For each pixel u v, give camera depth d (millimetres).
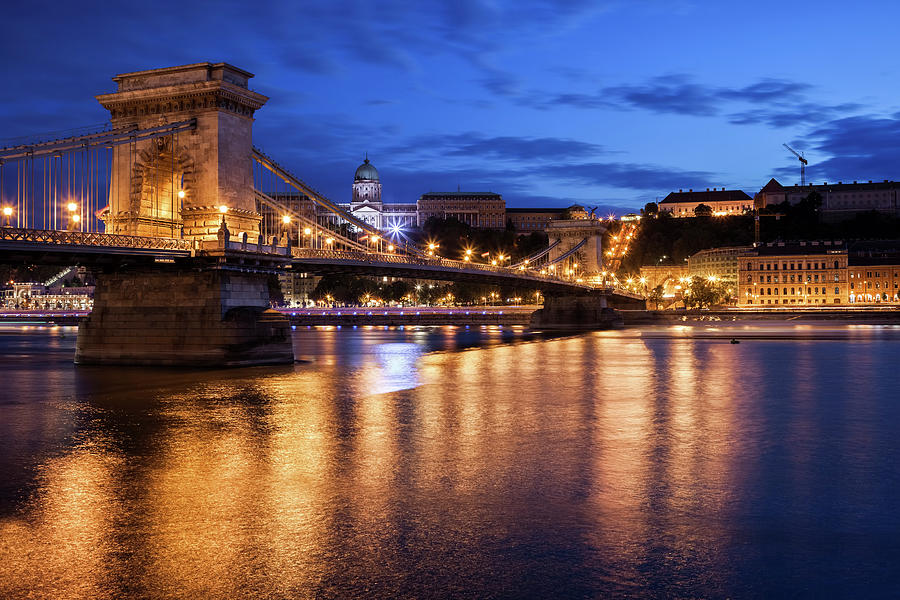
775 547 18422
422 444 30984
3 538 19203
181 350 62531
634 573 16875
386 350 93938
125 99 65812
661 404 42594
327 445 30844
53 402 43938
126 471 26375
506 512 21312
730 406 41656
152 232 64375
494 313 184625
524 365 69625
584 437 32438
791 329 141250
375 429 34656
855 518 20641
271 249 66562
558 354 83938
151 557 17891
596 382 54375
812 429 34219
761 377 56812
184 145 64625
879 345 92375
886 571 16891
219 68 64375
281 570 17094
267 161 71312
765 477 25203
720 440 31688
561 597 15719
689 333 130875
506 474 25703
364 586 16250
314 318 191250
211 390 48969
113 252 54812
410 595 15828
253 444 31141
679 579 16547
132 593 15914
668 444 30859
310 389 50125
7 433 34156
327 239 82250
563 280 142000
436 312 186125
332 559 17750
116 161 65750
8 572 17016
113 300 64875
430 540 19000
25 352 91438
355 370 64250
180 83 64875
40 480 25141
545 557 17844
